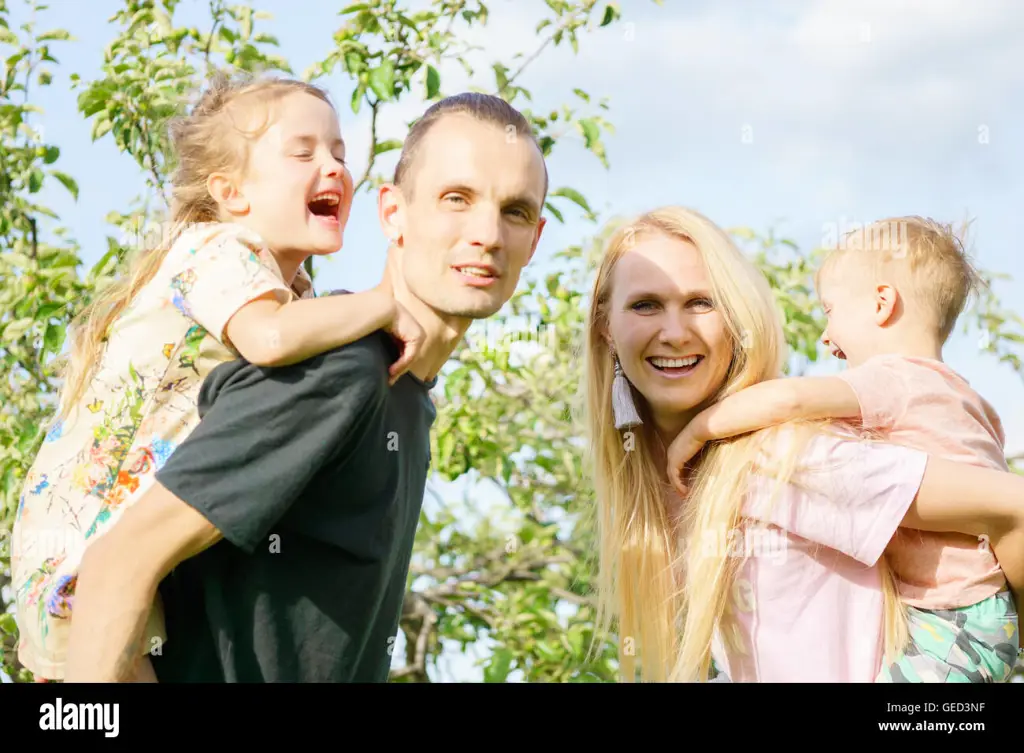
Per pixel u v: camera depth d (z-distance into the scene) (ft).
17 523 6.85
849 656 7.11
